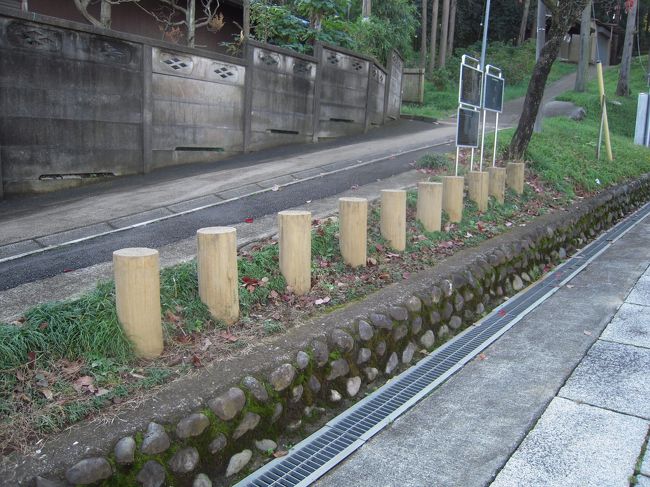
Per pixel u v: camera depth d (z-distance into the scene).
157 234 5.28
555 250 7.07
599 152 11.24
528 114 9.01
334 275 4.60
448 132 13.02
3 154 6.47
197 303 3.62
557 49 8.68
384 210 5.25
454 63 29.20
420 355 4.31
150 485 2.49
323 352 3.51
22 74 6.52
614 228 9.06
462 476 2.80
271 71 9.82
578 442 3.01
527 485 2.69
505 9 36.72
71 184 7.14
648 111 15.93
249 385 3.02
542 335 4.59
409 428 3.28
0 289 4.00
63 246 4.93
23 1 7.66
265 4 12.64
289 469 2.93
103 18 9.02
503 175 7.41
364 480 2.82
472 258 5.40
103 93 7.33
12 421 2.54
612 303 5.25
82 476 2.30
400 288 4.51
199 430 2.72
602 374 3.80
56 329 3.11
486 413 3.39
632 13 22.86
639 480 2.66
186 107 8.48
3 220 5.66
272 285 4.10
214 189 6.94
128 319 3.12
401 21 20.55
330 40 12.45
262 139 9.91
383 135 12.29
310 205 6.35
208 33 13.47
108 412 2.66
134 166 7.85
